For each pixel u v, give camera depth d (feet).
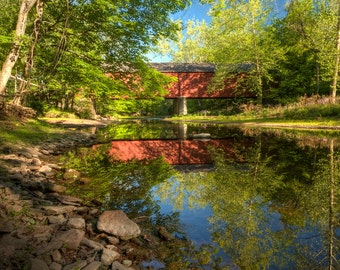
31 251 6.02
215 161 19.72
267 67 88.33
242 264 6.28
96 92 33.60
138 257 6.57
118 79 37.81
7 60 28.99
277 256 6.58
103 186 12.78
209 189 12.34
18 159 16.01
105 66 37.50
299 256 6.55
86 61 35.37
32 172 13.85
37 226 7.29
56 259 5.88
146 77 38.27
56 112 65.82
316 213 9.19
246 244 7.17
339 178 13.61
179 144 30.14
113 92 34.58
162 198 11.05
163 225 8.43
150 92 41.09
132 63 37.24
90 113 77.20
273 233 7.77
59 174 14.80
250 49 88.74
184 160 20.44
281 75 92.99
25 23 29.43
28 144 21.57
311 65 84.38
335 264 6.20
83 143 29.14
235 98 102.12
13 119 29.89
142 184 13.28
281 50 86.69
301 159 18.72
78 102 76.18
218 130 47.01
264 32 89.15
